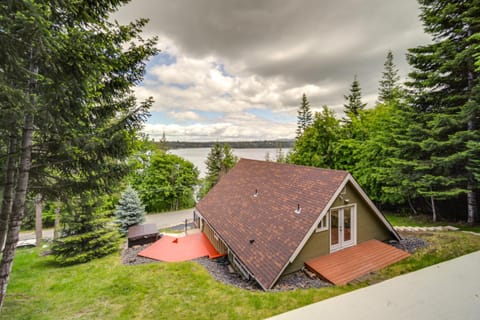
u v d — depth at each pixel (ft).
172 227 65.67
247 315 16.30
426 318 4.20
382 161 45.03
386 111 49.83
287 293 18.93
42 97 13.96
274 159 137.90
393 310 4.42
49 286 24.81
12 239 15.31
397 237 30.35
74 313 18.42
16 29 11.39
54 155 17.29
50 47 12.27
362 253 26.35
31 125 15.40
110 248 38.01
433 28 34.24
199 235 45.78
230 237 30.83
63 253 34.55
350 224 28.43
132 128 18.99
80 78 14.88
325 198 25.72
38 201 19.51
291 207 28.76
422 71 36.76
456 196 35.88
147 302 19.39
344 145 56.75
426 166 34.40
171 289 21.52
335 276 22.00
